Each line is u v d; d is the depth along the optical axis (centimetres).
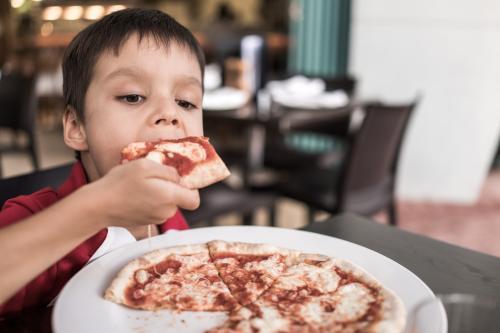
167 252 66
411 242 78
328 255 68
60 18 709
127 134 67
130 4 714
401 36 332
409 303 55
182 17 777
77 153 80
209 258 67
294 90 235
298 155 250
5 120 294
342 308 55
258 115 190
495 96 328
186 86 71
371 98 252
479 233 281
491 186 375
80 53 70
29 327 53
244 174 217
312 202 204
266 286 61
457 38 324
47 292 62
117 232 71
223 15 736
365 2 333
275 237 73
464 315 51
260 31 675
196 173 59
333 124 282
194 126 74
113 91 67
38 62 472
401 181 349
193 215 179
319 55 363
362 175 198
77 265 66
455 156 339
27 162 412
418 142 341
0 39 712
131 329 50
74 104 72
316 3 356
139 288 57
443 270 69
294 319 53
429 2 322
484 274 68
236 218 283
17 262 49
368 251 68
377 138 194
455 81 329
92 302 53
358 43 340
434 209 324
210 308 55
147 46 67
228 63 244
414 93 338
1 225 62
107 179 52
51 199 71
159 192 50
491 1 316
